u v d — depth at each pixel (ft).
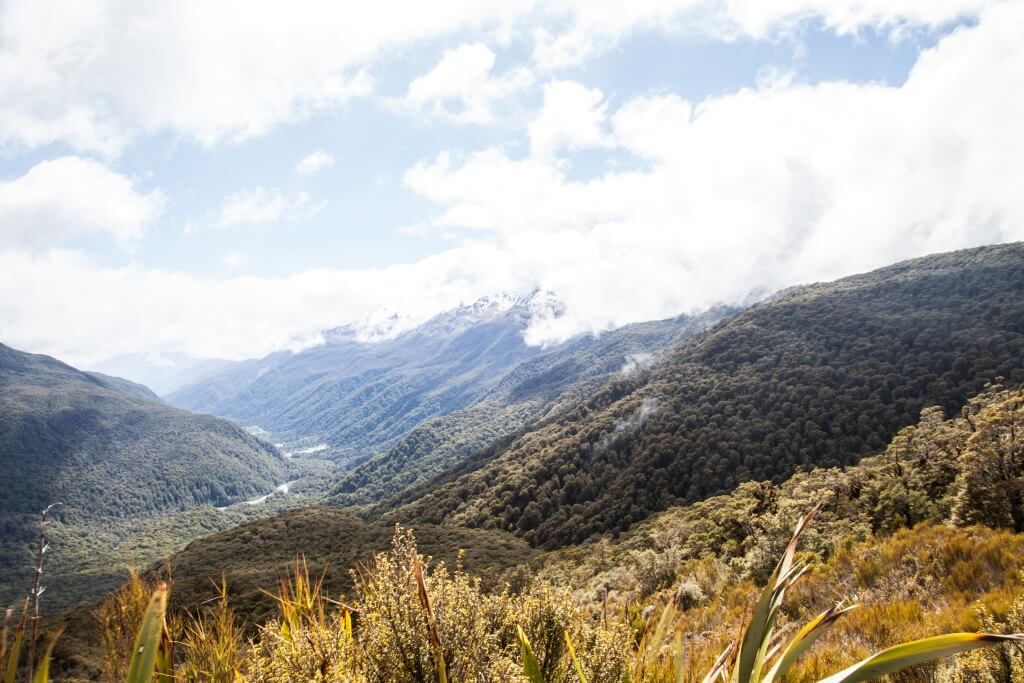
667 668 8.13
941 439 78.13
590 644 8.48
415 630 6.32
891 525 53.83
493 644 7.04
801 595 26.73
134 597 6.61
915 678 13.43
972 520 40.78
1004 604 16.12
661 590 41.06
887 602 21.68
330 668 6.18
